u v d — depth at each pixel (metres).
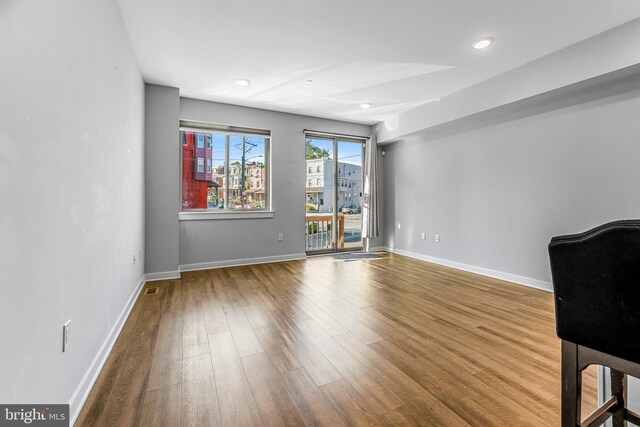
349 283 3.42
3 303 0.83
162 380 1.55
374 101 4.14
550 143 3.10
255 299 2.86
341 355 1.82
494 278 3.65
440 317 2.41
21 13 0.91
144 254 3.42
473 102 3.56
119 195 2.15
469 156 4.02
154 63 2.99
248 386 1.51
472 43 2.64
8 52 0.85
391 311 2.55
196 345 1.94
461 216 4.14
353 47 2.71
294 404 1.37
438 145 4.49
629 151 2.53
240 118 4.31
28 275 0.95
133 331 2.14
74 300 1.32
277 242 4.62
